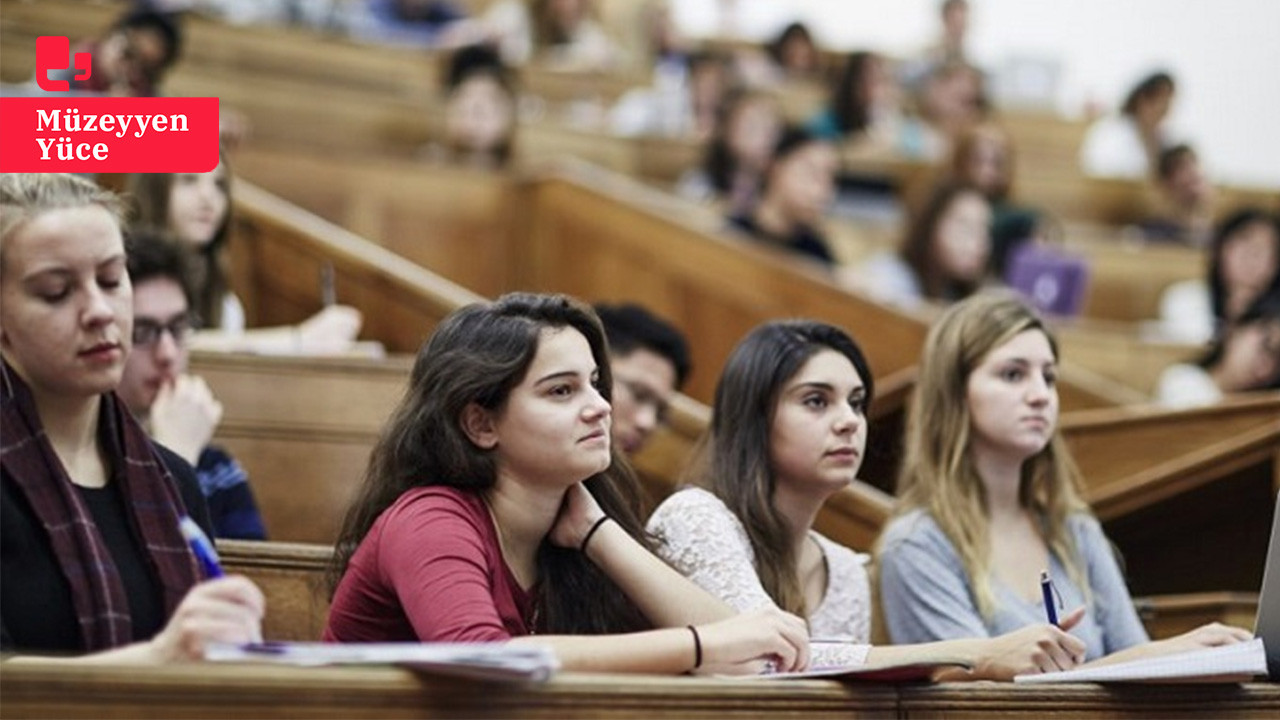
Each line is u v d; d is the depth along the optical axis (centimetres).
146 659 292
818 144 925
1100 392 755
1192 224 1241
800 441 439
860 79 1212
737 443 442
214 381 552
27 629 322
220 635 291
